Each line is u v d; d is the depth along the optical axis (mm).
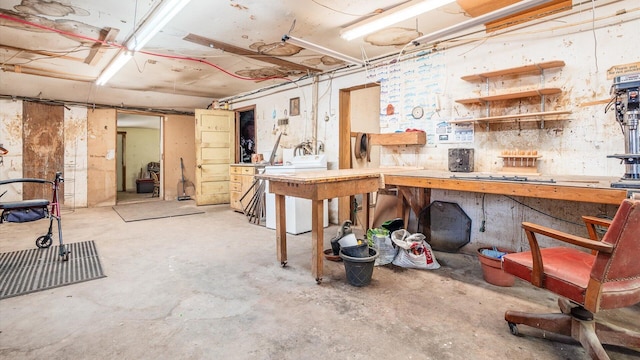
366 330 1789
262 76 5215
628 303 1383
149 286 2387
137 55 4191
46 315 1949
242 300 2156
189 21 3154
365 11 2936
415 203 3391
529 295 2248
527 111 2883
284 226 2826
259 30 3373
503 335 1745
